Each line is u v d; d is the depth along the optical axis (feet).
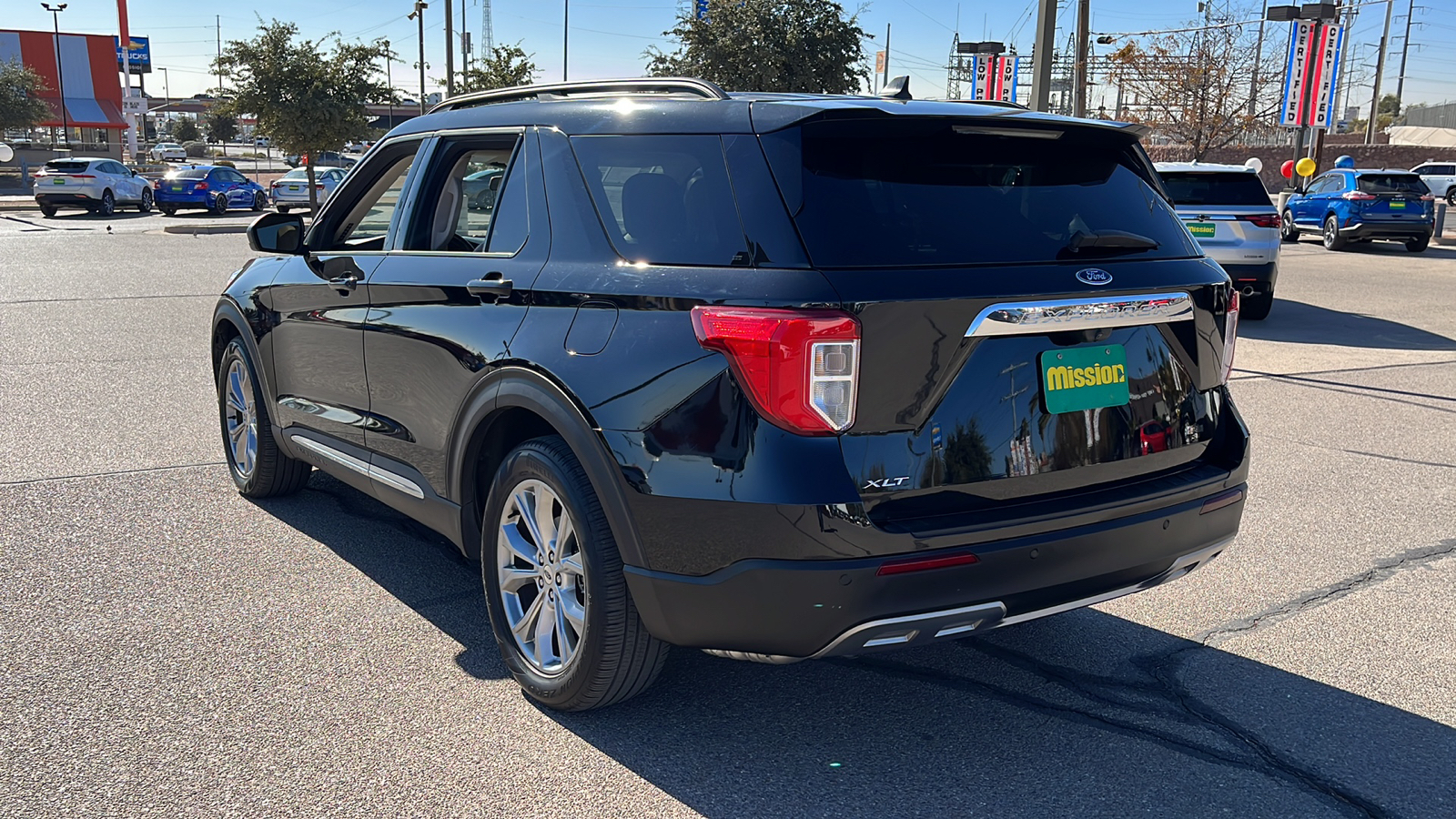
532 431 11.59
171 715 10.46
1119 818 9.12
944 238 9.14
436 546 15.37
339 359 13.80
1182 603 13.87
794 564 8.59
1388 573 14.90
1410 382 28.43
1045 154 10.30
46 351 29.84
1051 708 11.02
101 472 18.48
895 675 11.71
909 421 8.75
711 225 9.29
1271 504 17.95
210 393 24.75
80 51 212.64
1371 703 11.24
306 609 13.08
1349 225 69.21
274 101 100.07
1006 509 9.20
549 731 10.37
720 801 9.27
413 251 12.67
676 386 9.02
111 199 106.83
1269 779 9.75
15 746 9.82
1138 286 9.73
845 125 9.25
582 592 10.43
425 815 8.95
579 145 10.76
